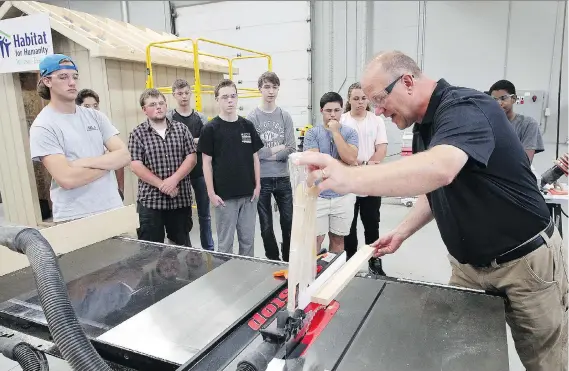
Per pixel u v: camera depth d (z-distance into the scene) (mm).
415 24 4820
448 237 1144
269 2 5422
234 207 2553
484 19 4523
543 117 4406
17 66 3186
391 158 5109
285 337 698
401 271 2852
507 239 1046
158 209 2506
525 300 1069
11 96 3334
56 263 709
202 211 3139
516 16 4387
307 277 761
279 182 2836
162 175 2521
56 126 1823
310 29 5270
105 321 910
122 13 6145
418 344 808
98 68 3238
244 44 5684
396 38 4938
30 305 971
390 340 824
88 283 1104
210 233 3191
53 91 1819
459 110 911
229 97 2455
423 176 787
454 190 1041
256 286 1045
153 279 1128
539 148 2775
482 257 1094
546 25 4285
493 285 1124
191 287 1045
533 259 1040
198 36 5910
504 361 748
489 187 997
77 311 953
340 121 2520
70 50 3314
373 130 2686
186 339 815
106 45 3150
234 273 1127
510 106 2699
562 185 2215
